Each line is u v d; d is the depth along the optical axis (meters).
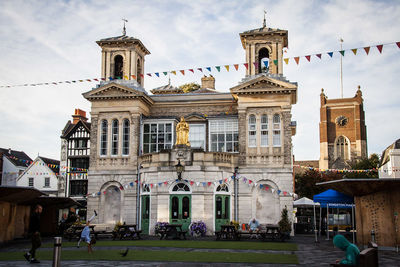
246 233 29.09
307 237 31.67
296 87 34.00
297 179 59.12
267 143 34.31
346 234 30.06
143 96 36.22
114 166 36.00
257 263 16.44
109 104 36.75
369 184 22.25
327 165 99.75
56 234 34.91
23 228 31.53
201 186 31.19
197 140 37.12
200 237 29.44
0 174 59.28
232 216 33.09
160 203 31.53
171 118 36.59
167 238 28.75
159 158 32.41
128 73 37.56
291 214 32.94
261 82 34.47
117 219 35.56
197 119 37.22
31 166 57.66
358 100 100.31
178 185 31.64
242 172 33.97
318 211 42.41
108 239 28.30
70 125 57.09
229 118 36.25
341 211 42.50
